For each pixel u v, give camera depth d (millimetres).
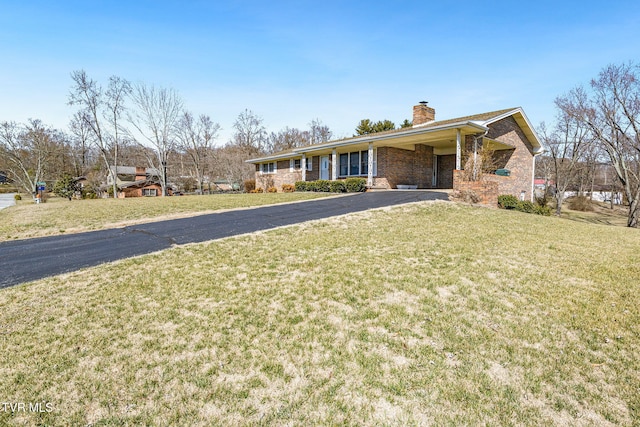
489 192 11633
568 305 3621
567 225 8914
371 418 2109
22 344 2902
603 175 39406
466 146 13688
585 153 27188
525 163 16766
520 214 10117
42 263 5223
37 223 8930
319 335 3045
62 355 2744
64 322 3295
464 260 5102
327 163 20672
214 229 7547
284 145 47562
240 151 41656
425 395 2312
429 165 18125
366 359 2699
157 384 2408
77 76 26656
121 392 2322
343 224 7801
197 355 2760
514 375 2525
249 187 28047
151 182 37344
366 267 4770
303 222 8133
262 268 4820
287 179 23734
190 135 36406
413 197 11742
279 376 2502
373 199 11789
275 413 2143
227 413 2139
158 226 8031
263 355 2756
